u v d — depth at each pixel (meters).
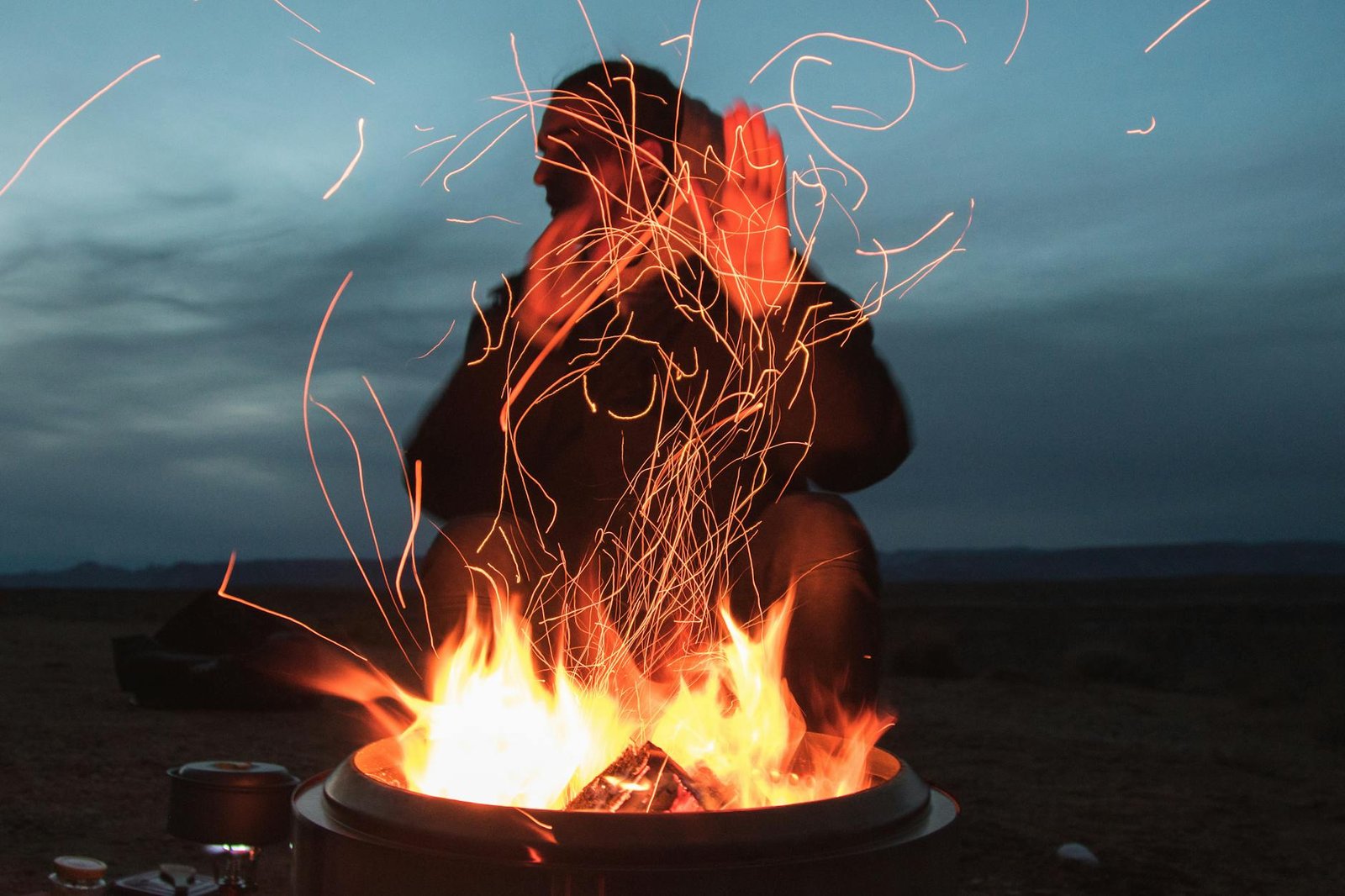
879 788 1.65
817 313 2.53
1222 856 4.61
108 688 9.03
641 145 2.71
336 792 1.70
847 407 2.54
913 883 1.56
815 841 1.48
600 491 2.72
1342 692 12.92
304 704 7.88
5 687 8.88
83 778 5.23
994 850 4.52
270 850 4.04
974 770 6.59
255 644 8.38
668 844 1.42
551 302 2.73
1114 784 6.30
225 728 6.91
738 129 2.46
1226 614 49.44
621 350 2.76
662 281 2.78
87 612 32.19
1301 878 4.31
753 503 2.68
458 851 1.46
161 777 5.32
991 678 14.47
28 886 3.40
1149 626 39.22
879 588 2.33
